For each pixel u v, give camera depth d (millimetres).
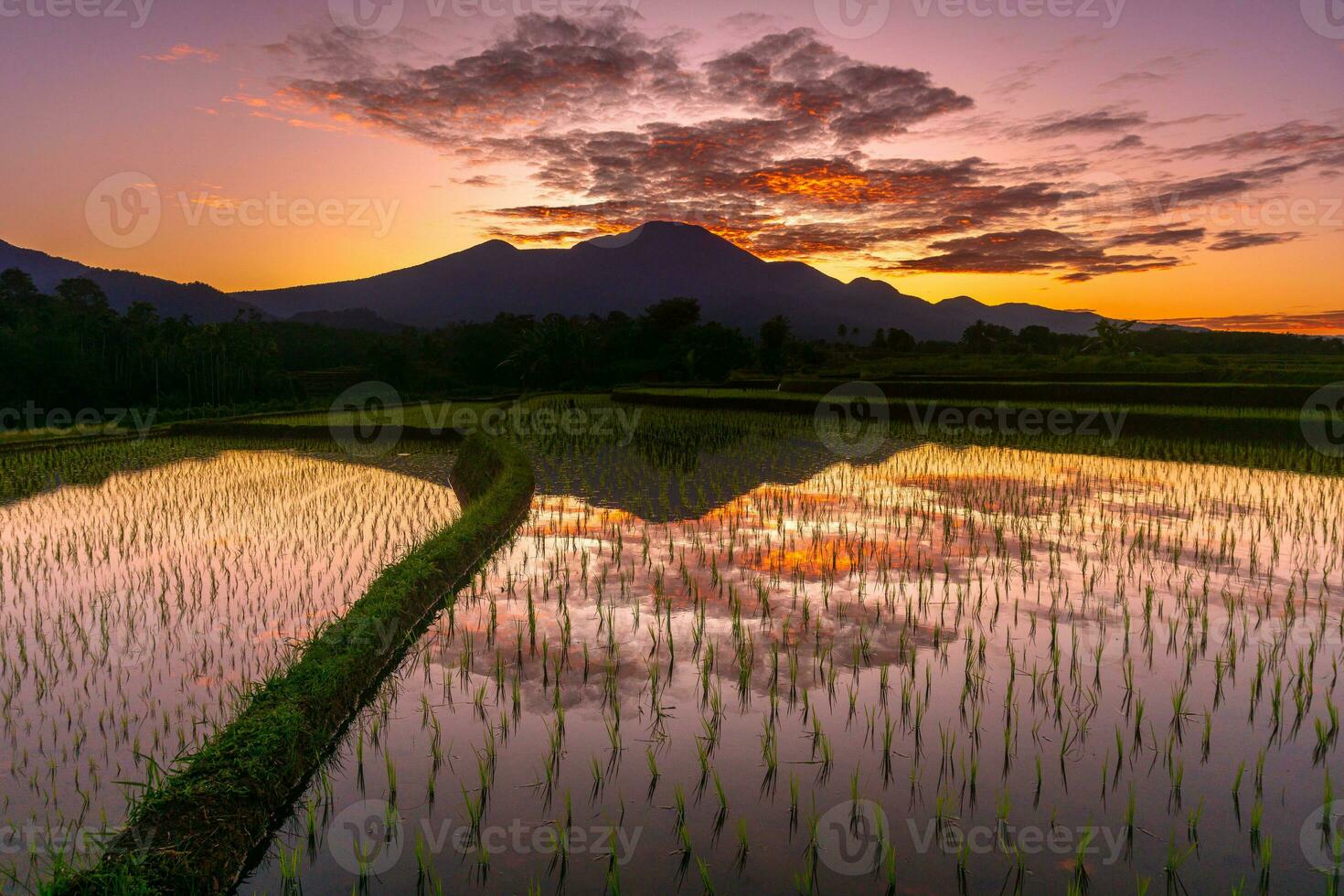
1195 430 22922
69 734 5625
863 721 5957
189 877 4051
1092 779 5191
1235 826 4703
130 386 55250
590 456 20859
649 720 6039
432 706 6344
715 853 4488
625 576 9672
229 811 4535
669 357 74688
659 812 4902
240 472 19078
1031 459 19656
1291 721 5906
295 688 5855
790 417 32250
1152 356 53812
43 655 7051
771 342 74125
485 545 10797
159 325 59250
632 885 4219
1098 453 20703
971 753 5504
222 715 5898
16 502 14648
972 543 11055
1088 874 4285
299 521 12867
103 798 4859
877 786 5129
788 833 4668
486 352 77688
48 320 57844
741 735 5801
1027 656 7082
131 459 21641
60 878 3855
